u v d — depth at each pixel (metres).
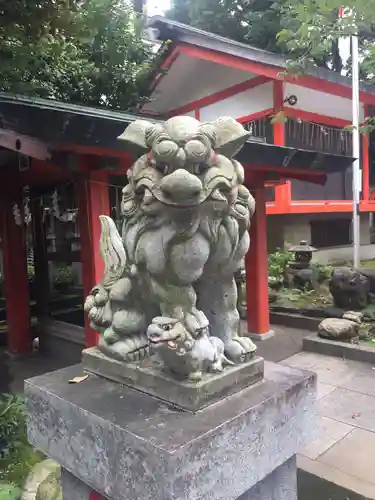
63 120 2.68
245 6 10.41
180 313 1.63
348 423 3.20
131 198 1.68
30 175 4.56
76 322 4.83
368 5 3.96
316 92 8.71
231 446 1.49
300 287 7.52
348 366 4.43
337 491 2.41
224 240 1.65
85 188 3.63
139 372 1.76
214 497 1.43
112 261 1.95
